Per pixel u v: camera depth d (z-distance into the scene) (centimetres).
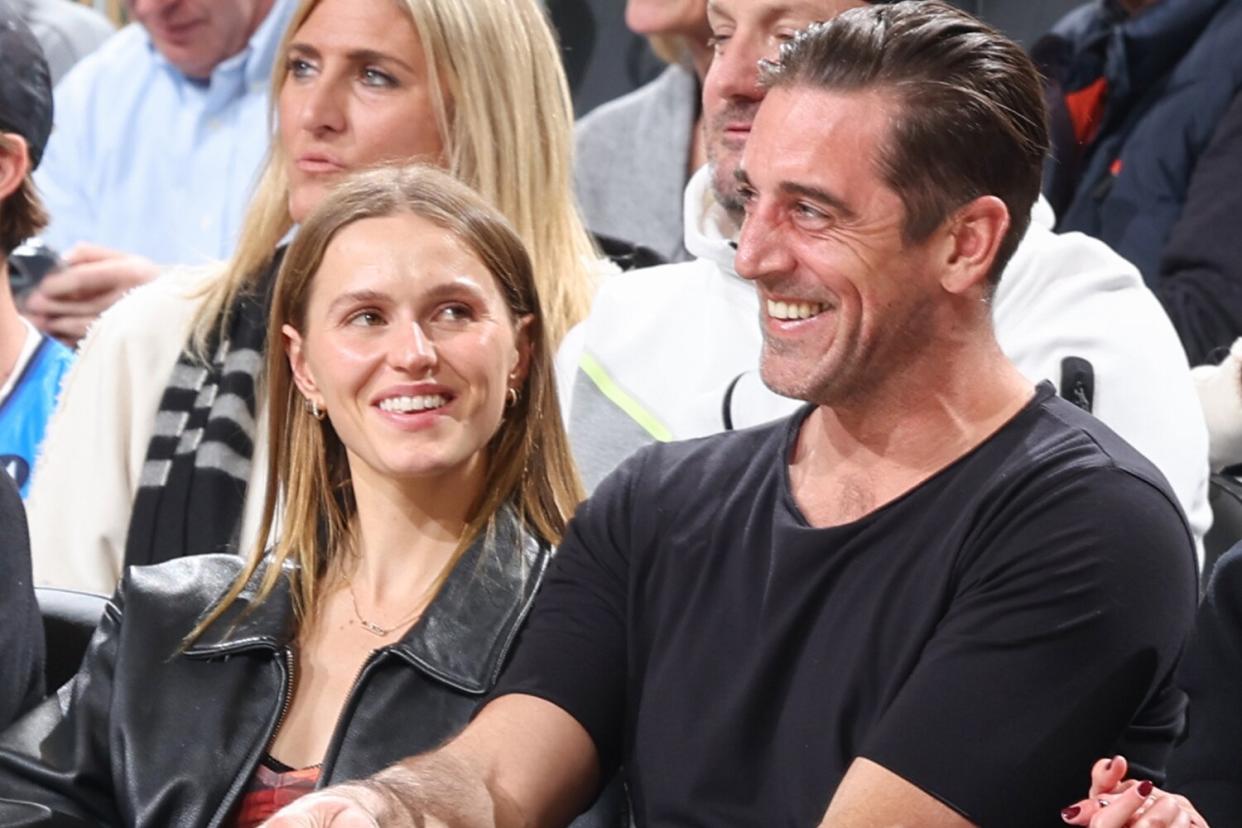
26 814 530
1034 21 942
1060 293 607
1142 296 614
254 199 752
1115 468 463
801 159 472
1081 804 434
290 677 542
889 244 470
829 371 477
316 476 568
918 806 441
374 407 541
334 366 542
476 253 550
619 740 510
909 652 461
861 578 473
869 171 468
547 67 744
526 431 562
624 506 515
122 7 1157
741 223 629
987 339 482
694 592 495
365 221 550
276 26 992
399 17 721
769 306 486
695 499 506
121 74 1008
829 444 492
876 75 471
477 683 528
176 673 546
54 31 1054
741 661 482
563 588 516
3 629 566
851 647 468
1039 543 455
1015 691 447
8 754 546
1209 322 789
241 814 529
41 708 560
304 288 556
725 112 626
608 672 504
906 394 479
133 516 702
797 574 479
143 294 749
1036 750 444
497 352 545
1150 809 426
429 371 536
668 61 927
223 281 737
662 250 877
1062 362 591
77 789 541
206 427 708
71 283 822
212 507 695
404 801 461
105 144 998
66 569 719
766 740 477
